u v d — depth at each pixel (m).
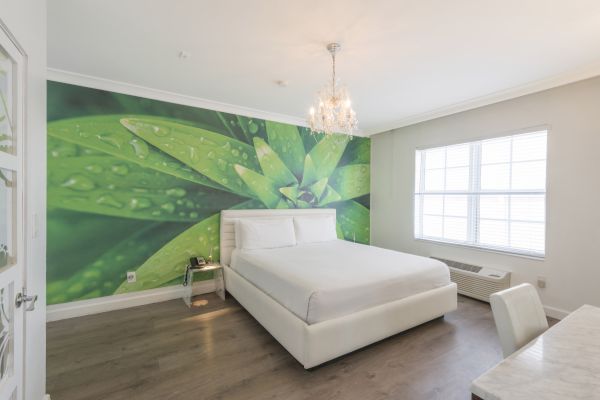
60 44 2.13
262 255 3.01
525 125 2.97
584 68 2.47
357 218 4.82
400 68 2.51
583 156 2.58
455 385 1.79
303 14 1.77
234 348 2.20
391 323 2.22
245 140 3.71
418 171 4.18
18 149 1.16
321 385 1.78
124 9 1.72
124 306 2.96
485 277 3.15
